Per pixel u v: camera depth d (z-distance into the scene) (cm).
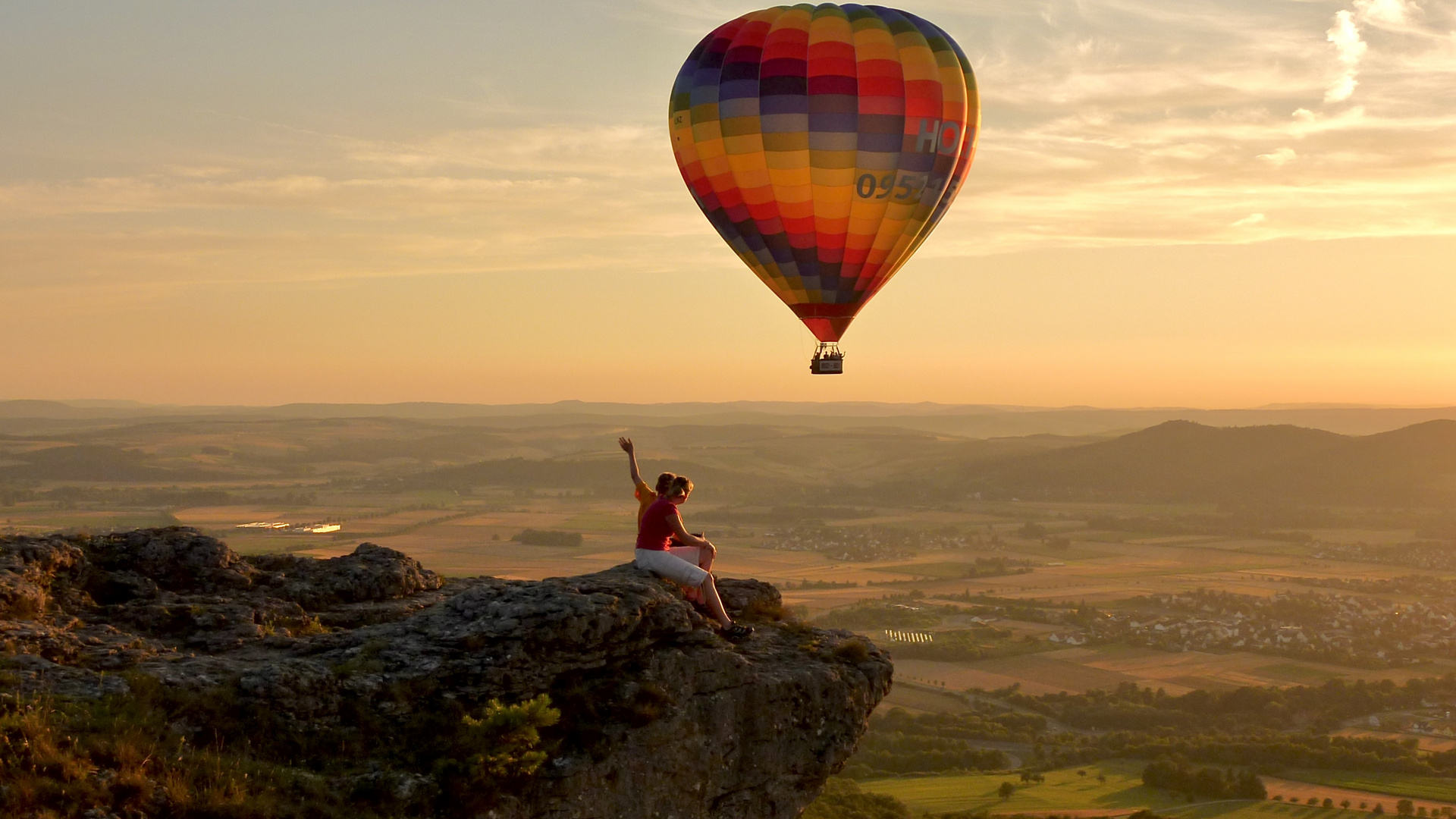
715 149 3688
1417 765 10606
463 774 1121
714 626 1449
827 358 3891
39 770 948
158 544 1570
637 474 1511
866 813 5516
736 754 1305
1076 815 8281
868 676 1440
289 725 1130
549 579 1405
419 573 1698
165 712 1092
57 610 1349
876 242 3738
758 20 3759
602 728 1223
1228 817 8731
